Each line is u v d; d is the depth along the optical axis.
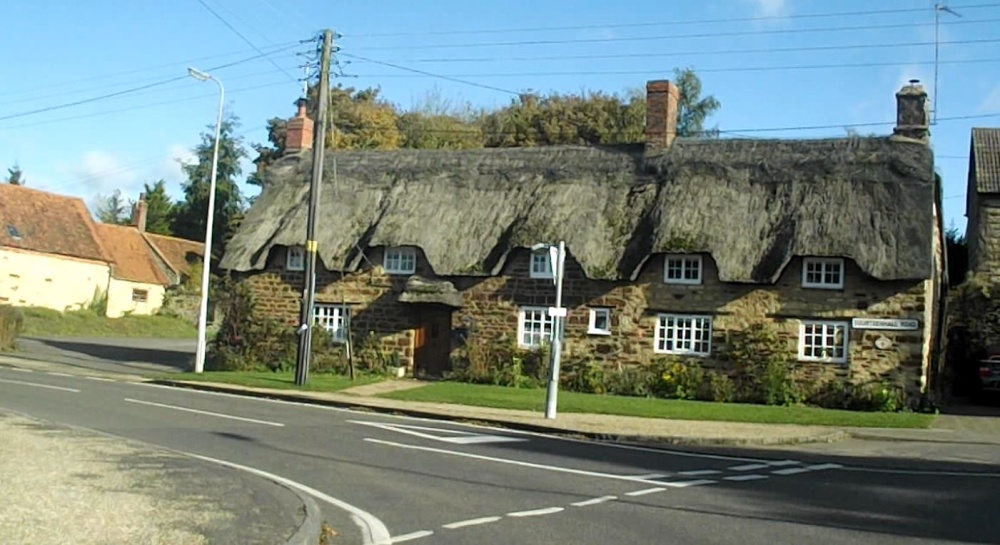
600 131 63.03
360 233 33.75
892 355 27.23
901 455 18.03
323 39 28.09
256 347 33.66
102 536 8.26
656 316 29.69
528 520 10.52
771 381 27.77
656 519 10.76
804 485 13.59
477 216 32.56
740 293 28.78
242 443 15.88
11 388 22.97
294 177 36.97
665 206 30.19
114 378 28.86
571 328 30.45
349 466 13.98
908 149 29.09
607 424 20.94
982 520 11.20
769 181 29.86
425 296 31.23
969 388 32.44
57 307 58.28
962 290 34.03
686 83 66.38
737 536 9.95
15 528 8.26
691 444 19.05
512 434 19.33
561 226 30.92
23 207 58.53
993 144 39.94
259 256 34.59
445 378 31.48
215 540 8.49
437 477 13.30
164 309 66.31
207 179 82.25
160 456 13.09
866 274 27.25
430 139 66.81
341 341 33.56
